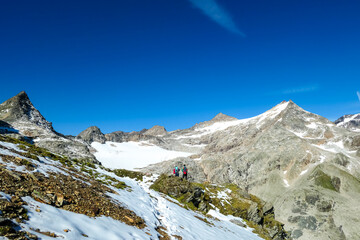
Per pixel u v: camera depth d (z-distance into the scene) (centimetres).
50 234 752
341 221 8206
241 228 3084
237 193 4419
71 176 1644
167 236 1379
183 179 3600
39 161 1688
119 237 988
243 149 18800
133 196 1977
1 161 1278
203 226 2102
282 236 3703
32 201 936
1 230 634
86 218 1027
